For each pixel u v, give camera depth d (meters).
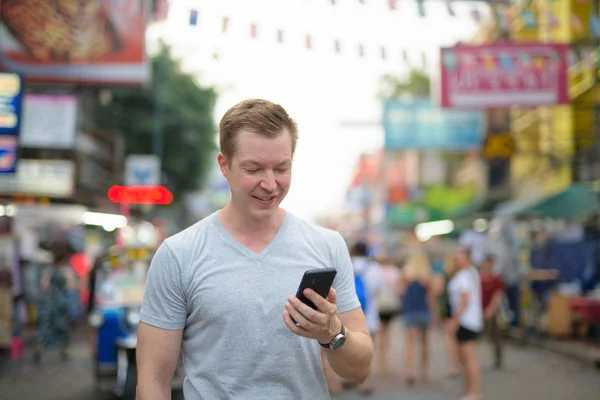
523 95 12.15
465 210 23.33
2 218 12.47
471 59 11.97
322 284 2.17
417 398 8.73
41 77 12.80
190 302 2.39
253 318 2.33
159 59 29.94
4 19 12.73
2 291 11.80
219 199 47.88
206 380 2.37
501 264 16.38
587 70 14.55
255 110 2.36
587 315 13.35
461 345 8.21
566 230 16.31
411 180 44.34
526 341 14.96
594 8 13.48
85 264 18.09
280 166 2.36
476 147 21.92
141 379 2.36
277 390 2.34
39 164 15.75
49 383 9.78
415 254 10.21
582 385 9.66
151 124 29.75
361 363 2.40
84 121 23.88
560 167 18.81
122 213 20.58
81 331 17.02
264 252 2.40
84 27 12.89
